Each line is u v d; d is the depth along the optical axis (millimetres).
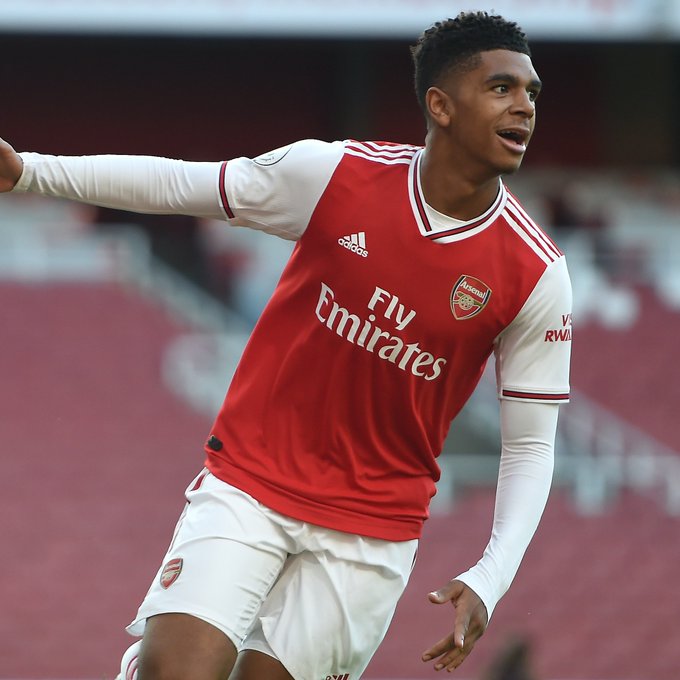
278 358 12195
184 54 60875
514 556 12172
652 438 44562
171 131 61156
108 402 43656
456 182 11656
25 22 52031
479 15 11703
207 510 12070
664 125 62500
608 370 47531
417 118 61625
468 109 11477
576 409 45625
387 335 11781
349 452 12148
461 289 11734
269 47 59219
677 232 57625
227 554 11742
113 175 11852
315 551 12219
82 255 49938
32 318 46906
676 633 37250
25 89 60188
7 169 11633
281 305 12234
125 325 47156
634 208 60000
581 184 61312
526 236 11930
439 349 11922
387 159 11969
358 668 12859
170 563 11852
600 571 38938
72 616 35844
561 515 40875
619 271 50969
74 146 60594
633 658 36469
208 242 51062
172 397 44281
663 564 39312
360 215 11750
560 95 62531
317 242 11891
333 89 61688
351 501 12234
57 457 41031
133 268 49906
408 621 35969
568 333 12281
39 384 44031
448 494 41094
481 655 35438
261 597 12000
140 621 11812
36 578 36688
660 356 48219
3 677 34219
